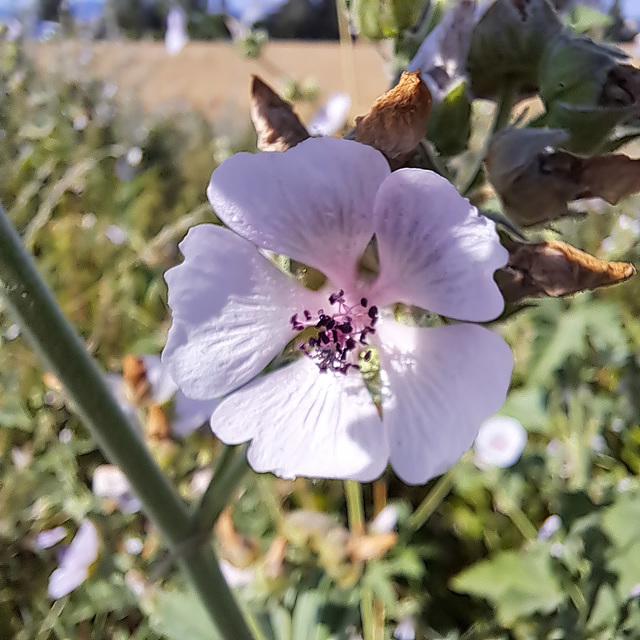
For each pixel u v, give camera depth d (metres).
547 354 0.25
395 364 0.09
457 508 0.26
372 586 0.21
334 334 0.10
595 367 0.28
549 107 0.10
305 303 0.10
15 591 0.23
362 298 0.10
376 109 0.09
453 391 0.09
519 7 0.10
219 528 0.18
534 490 0.26
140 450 0.10
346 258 0.09
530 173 0.09
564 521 0.19
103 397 0.10
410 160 0.09
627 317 0.28
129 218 0.36
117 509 0.22
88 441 0.25
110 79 0.50
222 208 0.09
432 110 0.10
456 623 0.23
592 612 0.19
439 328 0.09
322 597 0.19
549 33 0.10
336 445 0.09
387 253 0.09
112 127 0.46
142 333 0.29
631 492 0.20
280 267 0.10
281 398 0.09
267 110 0.10
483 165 0.10
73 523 0.23
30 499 0.24
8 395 0.25
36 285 0.09
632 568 0.18
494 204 0.10
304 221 0.09
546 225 0.10
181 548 0.10
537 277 0.09
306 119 0.33
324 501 0.24
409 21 0.11
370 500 0.26
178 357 0.09
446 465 0.08
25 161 0.35
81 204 0.35
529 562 0.20
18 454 0.25
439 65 0.10
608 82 0.09
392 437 0.09
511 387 0.28
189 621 0.17
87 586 0.21
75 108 0.44
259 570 0.18
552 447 0.26
